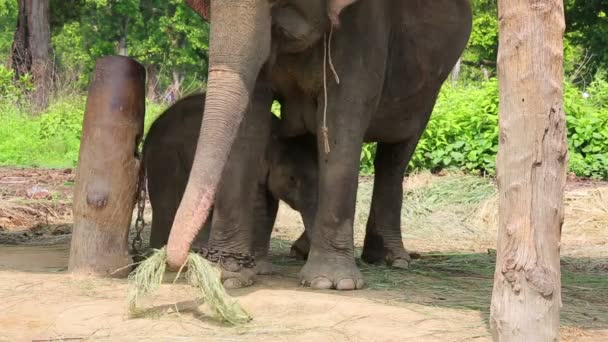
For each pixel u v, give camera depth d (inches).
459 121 685.9
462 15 353.1
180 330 222.8
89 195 283.4
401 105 335.0
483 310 255.6
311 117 295.3
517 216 195.9
